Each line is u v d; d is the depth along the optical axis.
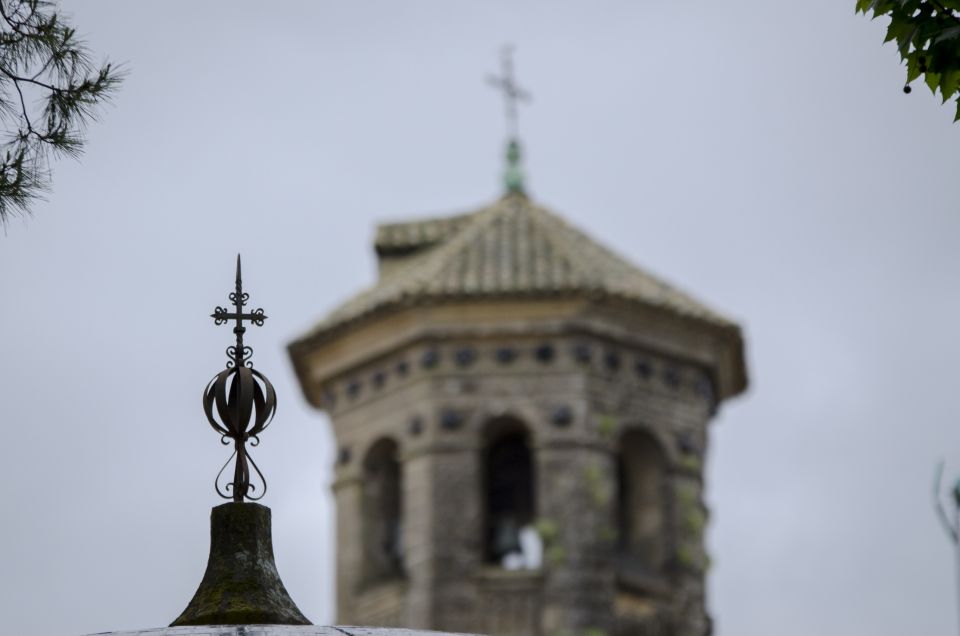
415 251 123.81
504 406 116.56
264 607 39.75
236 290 41.19
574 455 115.69
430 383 117.19
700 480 118.81
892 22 42.00
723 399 122.31
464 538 115.31
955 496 54.06
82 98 43.97
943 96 41.94
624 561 116.19
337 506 119.06
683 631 116.06
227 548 40.16
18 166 43.56
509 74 129.50
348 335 119.44
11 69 43.81
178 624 39.66
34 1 43.84
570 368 116.81
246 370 40.62
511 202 125.00
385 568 117.81
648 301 117.88
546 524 114.81
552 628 113.50
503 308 117.38
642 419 117.75
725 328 119.56
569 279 117.19
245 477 40.44
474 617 114.31
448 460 116.31
